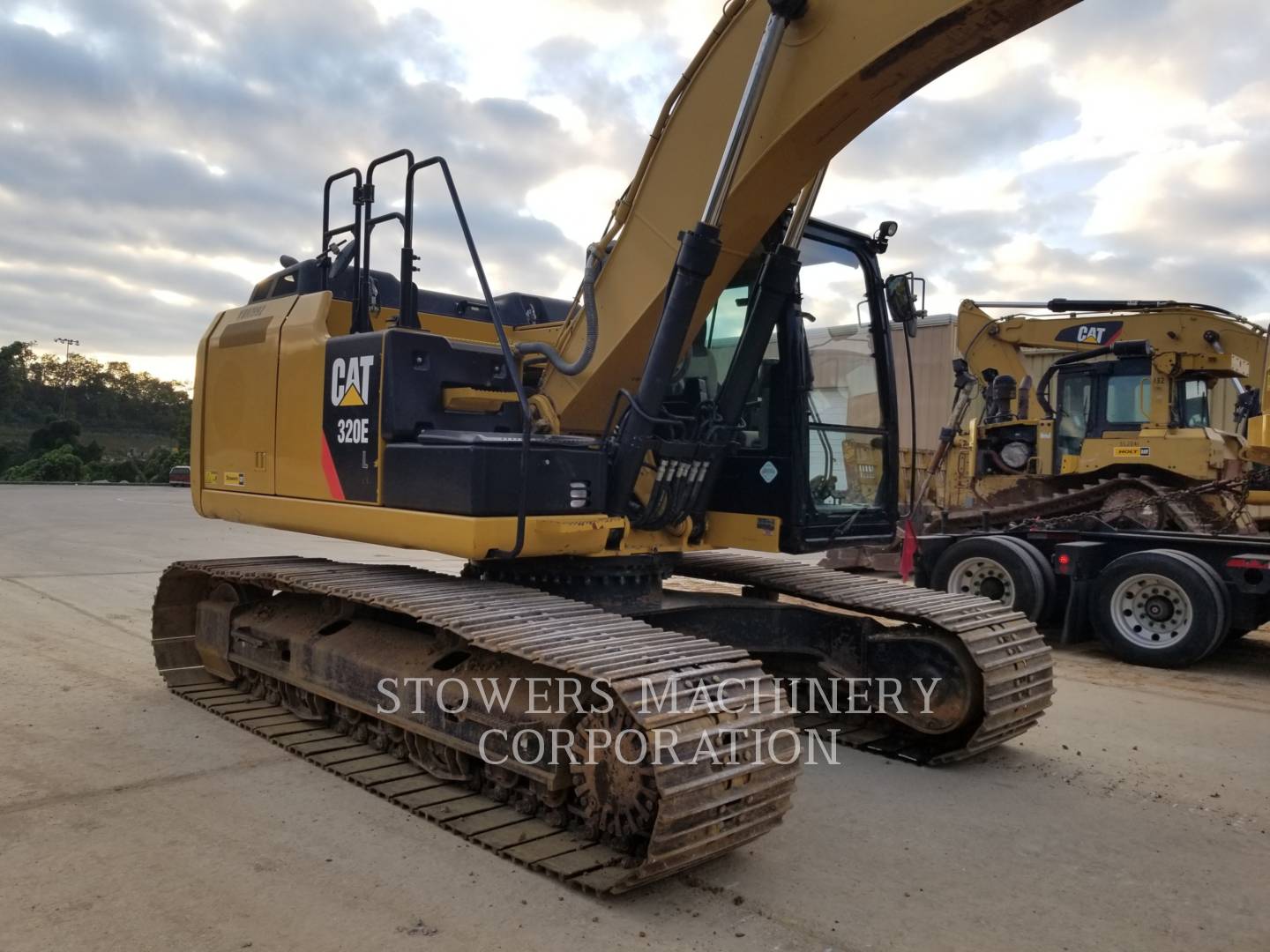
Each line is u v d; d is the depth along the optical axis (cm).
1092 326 1148
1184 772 495
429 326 588
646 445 439
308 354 509
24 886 337
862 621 545
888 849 389
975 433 1209
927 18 343
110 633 775
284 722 532
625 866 350
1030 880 362
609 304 464
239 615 589
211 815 405
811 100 378
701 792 325
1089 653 830
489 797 421
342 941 304
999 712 482
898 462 542
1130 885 359
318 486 496
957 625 496
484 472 403
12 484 3522
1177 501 938
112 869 352
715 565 621
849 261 520
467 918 321
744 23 412
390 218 489
